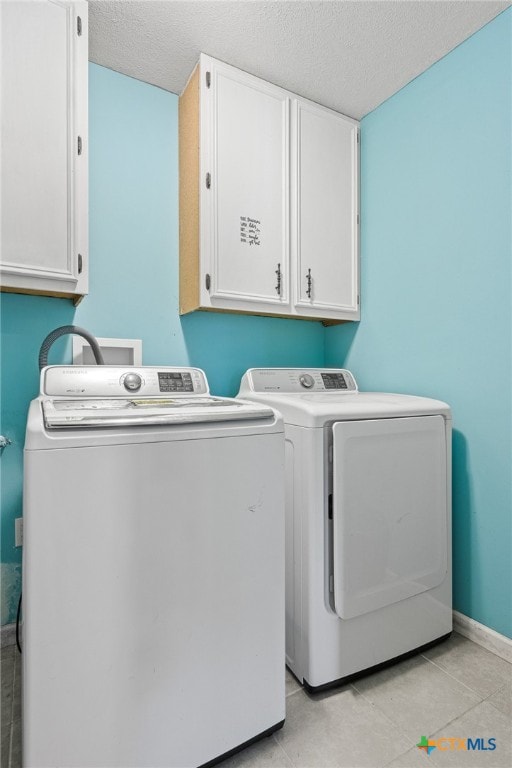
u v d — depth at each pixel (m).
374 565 1.30
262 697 1.06
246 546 1.02
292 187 1.84
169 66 1.69
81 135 1.35
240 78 1.70
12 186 1.23
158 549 0.91
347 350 2.16
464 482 1.59
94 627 0.85
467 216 1.57
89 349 1.67
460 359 1.60
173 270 1.85
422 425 1.41
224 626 1.00
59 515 0.82
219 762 1.01
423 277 1.75
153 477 0.91
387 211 1.92
